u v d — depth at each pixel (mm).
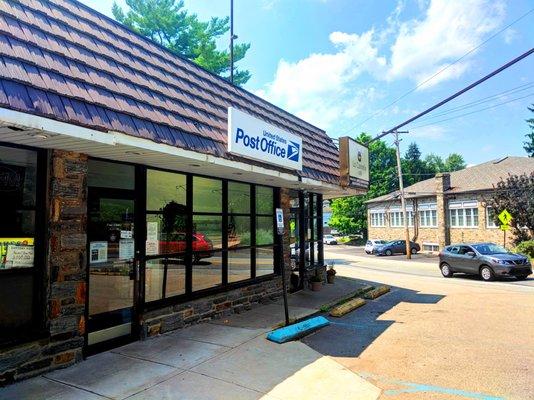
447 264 19531
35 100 4281
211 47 24797
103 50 6141
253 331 7730
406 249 36156
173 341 6992
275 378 5473
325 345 7184
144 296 7066
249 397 4848
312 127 13516
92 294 6219
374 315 9828
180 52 25359
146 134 5613
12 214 5191
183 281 8086
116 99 5551
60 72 4895
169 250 7754
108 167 6613
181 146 6230
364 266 26688
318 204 14984
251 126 8109
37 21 5246
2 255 5066
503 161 37938
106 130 5000
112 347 6500
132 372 5516
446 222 36688
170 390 4973
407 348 7031
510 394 5055
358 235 62188
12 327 5121
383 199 46938
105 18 6930
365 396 4977
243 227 10266
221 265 9328
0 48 4340
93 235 6285
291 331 7414
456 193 35250
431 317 9570
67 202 5668
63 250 5590
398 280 17828
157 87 6746
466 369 5973
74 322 5711
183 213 8203
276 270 11641
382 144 65812
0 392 4789
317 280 13195
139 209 7066
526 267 17453
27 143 5180
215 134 7387
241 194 10242
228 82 9883
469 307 10859
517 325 8711
